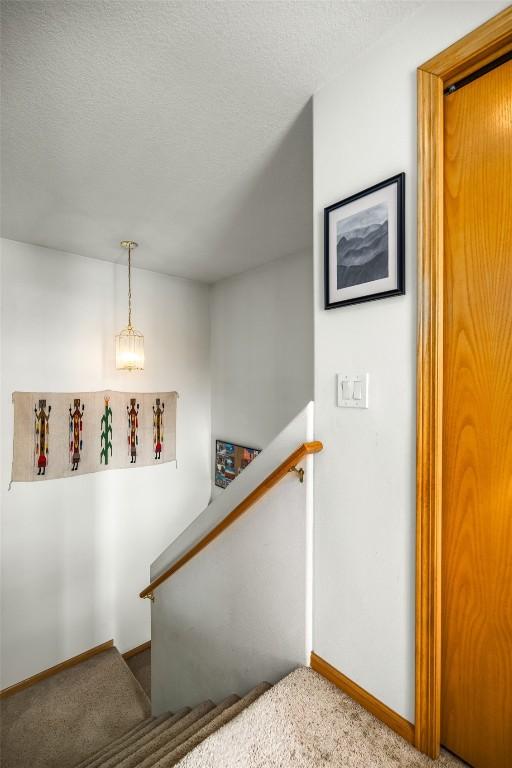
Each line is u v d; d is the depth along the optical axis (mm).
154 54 1121
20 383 2654
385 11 1010
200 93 1284
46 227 2400
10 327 2609
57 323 2814
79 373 2924
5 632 2598
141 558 3271
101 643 3041
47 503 2775
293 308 2848
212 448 3744
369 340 1132
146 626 3279
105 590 3062
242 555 1575
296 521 1327
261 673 1475
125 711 2502
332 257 1231
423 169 989
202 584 1841
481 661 954
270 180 1842
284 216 2232
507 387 903
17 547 2646
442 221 991
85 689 2670
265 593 1458
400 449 1053
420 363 999
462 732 987
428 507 989
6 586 2604
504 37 852
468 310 964
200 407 3691
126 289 3182
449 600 1013
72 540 2891
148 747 1385
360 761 964
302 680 1219
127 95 1287
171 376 3479
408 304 1037
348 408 1188
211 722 1191
